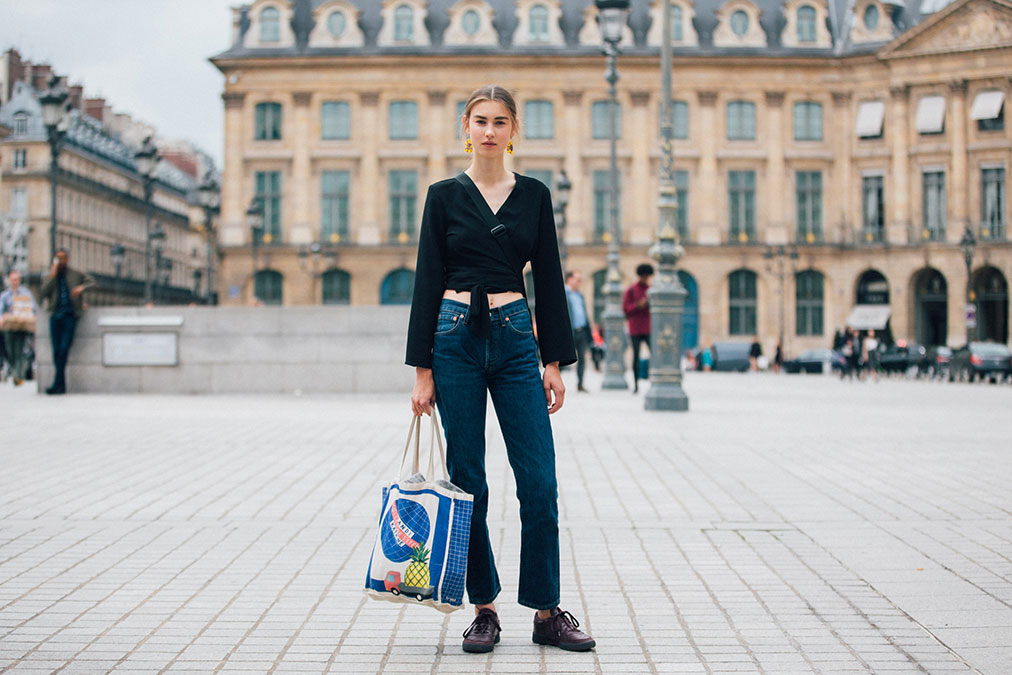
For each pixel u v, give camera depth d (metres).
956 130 51.50
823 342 53.91
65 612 4.86
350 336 18.00
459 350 4.34
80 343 18.41
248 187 53.34
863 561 5.90
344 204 53.47
